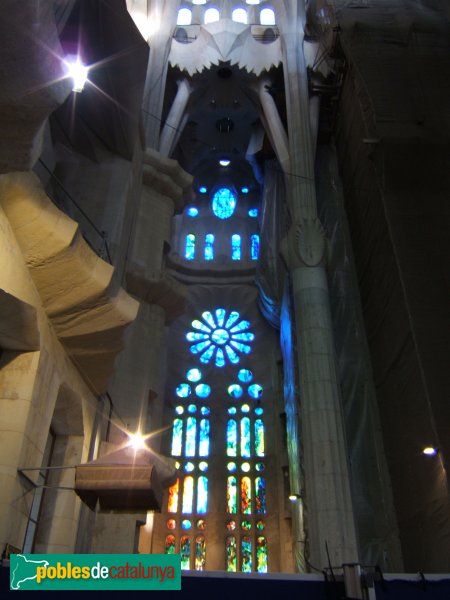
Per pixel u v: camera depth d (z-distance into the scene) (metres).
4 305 8.06
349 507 15.27
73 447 11.65
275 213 27.25
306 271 19.47
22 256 8.89
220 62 25.77
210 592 5.48
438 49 18.42
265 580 5.62
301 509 18.09
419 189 16.59
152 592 5.42
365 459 17.25
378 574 5.52
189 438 26.25
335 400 16.97
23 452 8.48
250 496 24.55
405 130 16.80
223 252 31.12
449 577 5.57
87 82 12.75
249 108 28.55
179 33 26.61
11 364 8.94
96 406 13.05
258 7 28.27
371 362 18.88
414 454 14.89
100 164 14.34
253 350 28.47
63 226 8.77
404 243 15.73
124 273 15.19
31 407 8.78
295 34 24.83
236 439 26.06
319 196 24.16
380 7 20.17
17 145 6.40
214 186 33.41
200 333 29.22
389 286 17.12
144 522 15.41
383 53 18.64
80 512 11.88
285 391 23.06
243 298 29.84
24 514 8.62
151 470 8.35
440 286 14.99
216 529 23.59
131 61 12.38
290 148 22.38
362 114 18.42
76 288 9.62
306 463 16.34
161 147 24.00
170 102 27.20
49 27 5.84
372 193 18.97
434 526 13.57
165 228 20.77
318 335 18.12
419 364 13.98
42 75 5.92
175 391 27.41
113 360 11.62
